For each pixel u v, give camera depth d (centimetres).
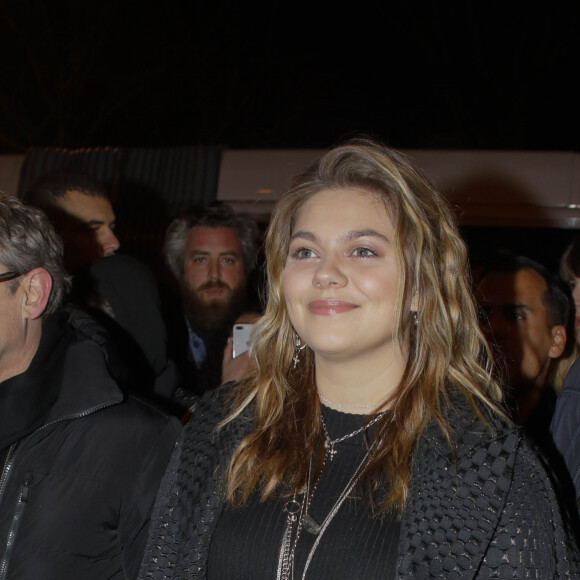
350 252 179
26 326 209
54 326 218
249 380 206
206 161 477
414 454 176
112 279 318
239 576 175
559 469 229
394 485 172
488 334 310
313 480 181
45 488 202
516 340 310
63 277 221
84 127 1066
